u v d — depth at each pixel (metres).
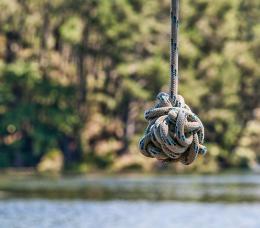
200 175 153.12
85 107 182.25
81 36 184.75
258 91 189.00
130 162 173.25
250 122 187.62
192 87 181.62
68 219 76.81
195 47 187.38
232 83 185.38
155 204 90.31
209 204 90.25
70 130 177.25
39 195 101.75
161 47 187.00
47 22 185.75
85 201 93.31
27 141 178.62
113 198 97.56
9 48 185.50
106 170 172.38
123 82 179.75
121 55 184.88
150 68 180.75
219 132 182.12
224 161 182.12
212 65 185.75
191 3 190.38
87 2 185.62
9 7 183.75
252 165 182.88
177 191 109.25
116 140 180.38
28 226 70.88
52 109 179.25
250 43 192.38
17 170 169.62
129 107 182.00
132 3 188.12
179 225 73.94
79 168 172.25
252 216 79.44
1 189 112.31
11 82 179.50
